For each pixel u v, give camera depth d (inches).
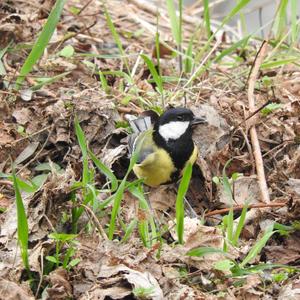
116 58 516.1
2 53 466.3
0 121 427.5
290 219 366.0
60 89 463.5
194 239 336.5
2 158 409.4
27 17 518.9
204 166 410.9
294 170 401.1
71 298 304.3
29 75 471.8
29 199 339.3
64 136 417.1
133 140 405.7
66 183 339.3
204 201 406.0
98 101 435.8
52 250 322.3
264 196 386.6
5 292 296.8
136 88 469.1
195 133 430.6
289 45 548.1
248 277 318.0
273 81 488.4
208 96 472.7
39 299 304.3
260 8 641.6
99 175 402.6
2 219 347.3
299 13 658.2
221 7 703.1
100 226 334.3
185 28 625.6
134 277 305.0
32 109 431.2
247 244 356.5
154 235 341.7
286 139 426.0
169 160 395.9
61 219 341.4
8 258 315.9
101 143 424.2
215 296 306.0
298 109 445.7
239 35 627.5
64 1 429.4
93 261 316.8
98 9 600.4
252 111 438.6
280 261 348.2
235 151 420.5
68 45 514.9
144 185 417.4
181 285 311.1
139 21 574.2
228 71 521.0
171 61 531.5
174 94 466.0
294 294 309.3
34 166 408.8
